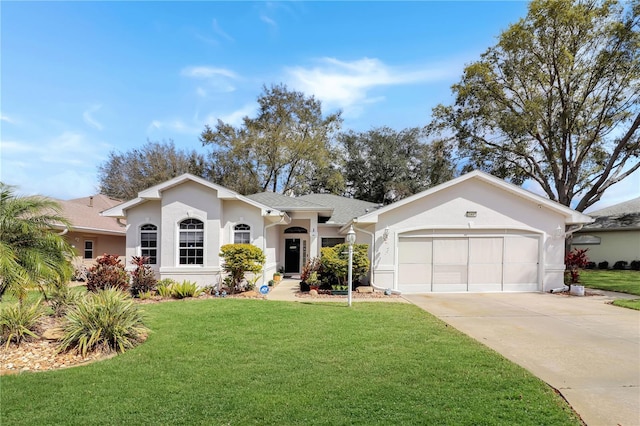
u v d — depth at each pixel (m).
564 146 24.89
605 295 14.95
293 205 18.84
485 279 15.86
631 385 5.59
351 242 11.91
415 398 4.97
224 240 16.36
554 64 23.64
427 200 15.83
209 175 40.16
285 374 5.84
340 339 7.82
